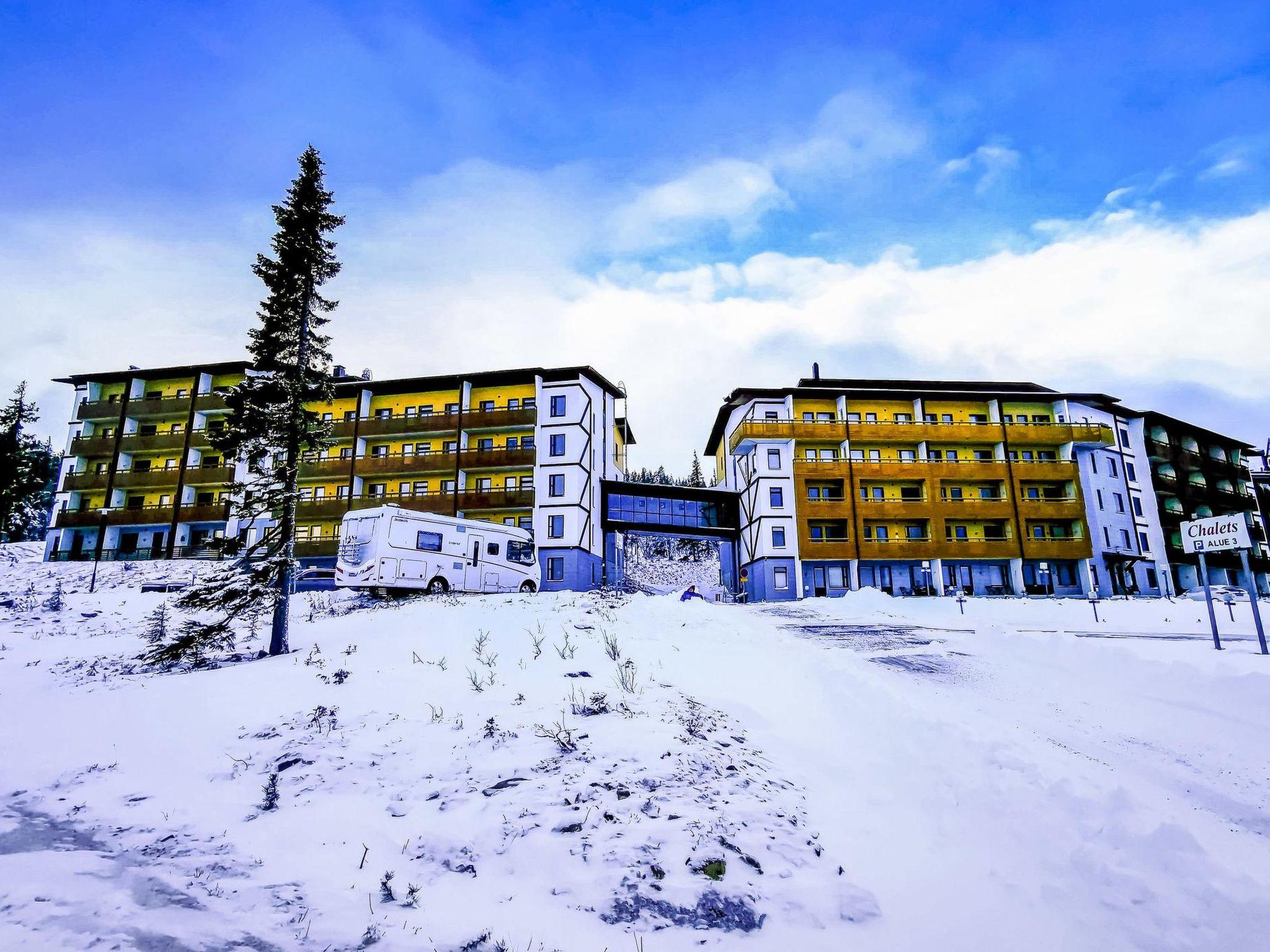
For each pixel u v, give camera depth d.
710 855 5.28
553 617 14.27
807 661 11.74
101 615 22.17
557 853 5.33
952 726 7.86
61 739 8.20
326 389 16.83
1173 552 51.31
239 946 4.22
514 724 7.92
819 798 6.85
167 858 5.37
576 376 45.44
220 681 10.48
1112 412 51.28
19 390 55.72
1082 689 10.73
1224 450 60.44
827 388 46.59
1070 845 5.51
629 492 47.09
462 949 4.30
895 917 4.89
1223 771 7.23
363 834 5.77
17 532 51.53
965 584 44.44
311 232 16.73
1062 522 45.38
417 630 13.52
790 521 43.62
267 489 15.24
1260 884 4.82
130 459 47.69
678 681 10.61
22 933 4.27
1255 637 13.93
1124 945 4.47
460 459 43.81
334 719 8.34
